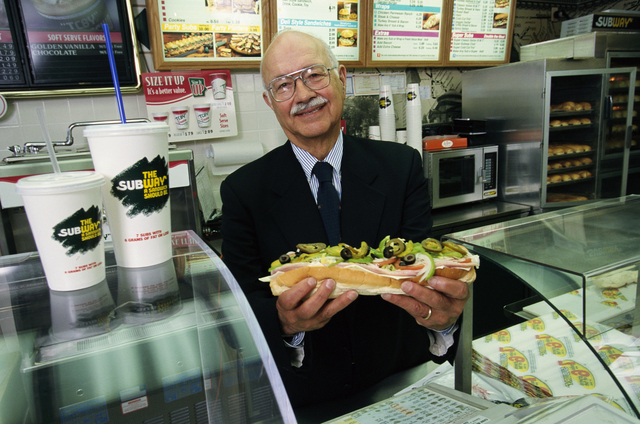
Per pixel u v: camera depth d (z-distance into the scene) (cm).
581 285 77
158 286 61
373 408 76
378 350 130
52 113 220
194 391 56
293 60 120
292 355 107
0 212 165
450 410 72
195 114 245
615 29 315
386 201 133
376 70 306
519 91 285
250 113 268
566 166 290
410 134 275
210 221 237
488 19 326
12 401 49
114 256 72
